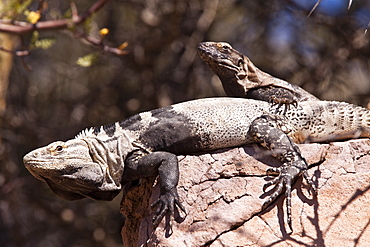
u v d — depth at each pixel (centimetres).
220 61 1037
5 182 1816
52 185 897
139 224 916
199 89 1764
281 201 817
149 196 890
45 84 1911
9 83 1855
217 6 1808
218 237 798
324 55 1711
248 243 784
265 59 1753
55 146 867
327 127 926
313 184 820
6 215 1859
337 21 1695
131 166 881
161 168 848
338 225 789
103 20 1831
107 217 1905
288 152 848
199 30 1767
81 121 1867
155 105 1805
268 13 1766
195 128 888
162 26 1773
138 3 1814
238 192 830
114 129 898
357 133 935
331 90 1689
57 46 1891
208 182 845
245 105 922
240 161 862
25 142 1855
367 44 1683
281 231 791
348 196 816
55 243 1873
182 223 813
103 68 1873
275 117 905
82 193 893
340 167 846
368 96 1647
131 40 1798
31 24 1241
